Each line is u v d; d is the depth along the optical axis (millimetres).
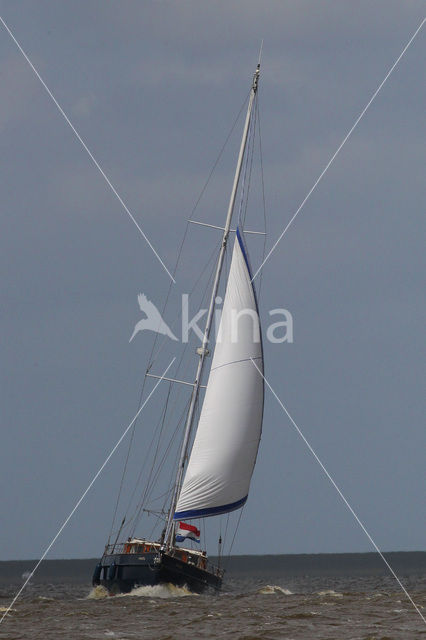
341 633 75688
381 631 76438
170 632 78062
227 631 78062
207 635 75938
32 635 77438
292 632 76625
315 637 73625
